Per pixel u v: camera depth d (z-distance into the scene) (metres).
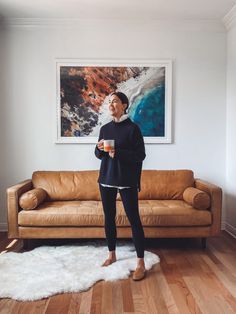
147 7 3.30
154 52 3.70
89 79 3.67
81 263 2.55
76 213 2.88
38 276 2.30
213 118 3.75
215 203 2.92
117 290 2.13
